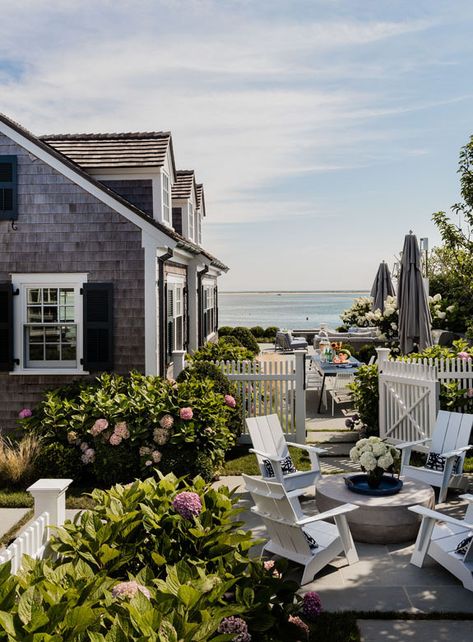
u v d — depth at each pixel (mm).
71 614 2531
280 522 5508
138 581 3195
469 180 8680
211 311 20125
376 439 6934
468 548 5324
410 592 5324
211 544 3809
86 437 8734
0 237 10422
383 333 17578
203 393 8969
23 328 10438
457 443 8031
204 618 2705
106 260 10375
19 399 10391
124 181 11812
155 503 4156
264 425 8188
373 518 6434
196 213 17688
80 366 10406
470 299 9992
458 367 10531
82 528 3930
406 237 12344
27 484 8547
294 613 3836
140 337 10383
